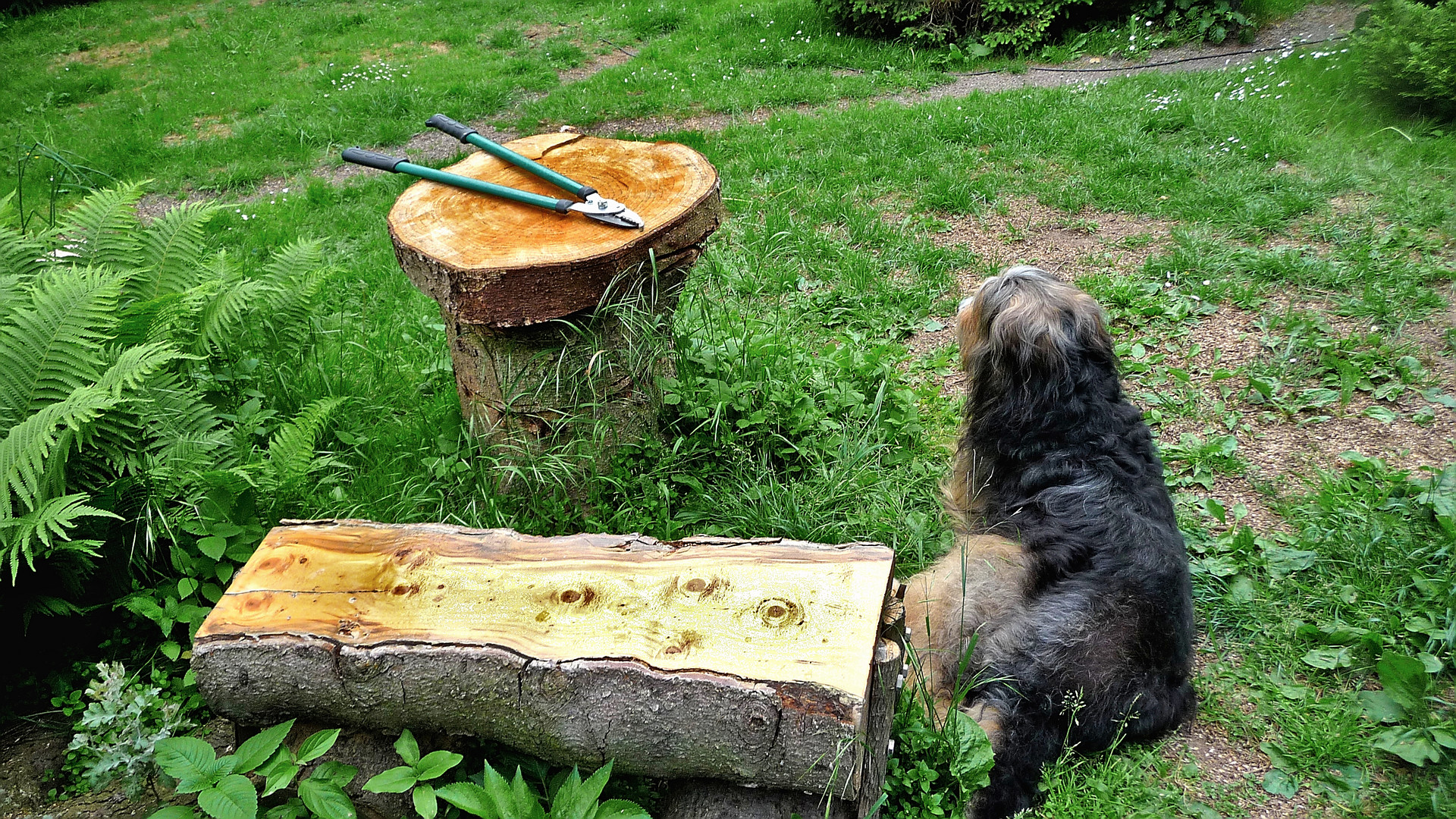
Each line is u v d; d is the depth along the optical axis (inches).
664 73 405.7
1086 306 134.9
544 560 104.5
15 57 497.0
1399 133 271.9
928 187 277.7
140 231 175.8
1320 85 305.7
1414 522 147.1
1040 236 251.4
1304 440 171.2
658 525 144.9
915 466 163.3
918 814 102.9
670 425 156.3
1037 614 113.7
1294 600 137.9
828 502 150.1
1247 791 112.3
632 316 134.5
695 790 98.4
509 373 137.6
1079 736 110.8
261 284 170.6
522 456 144.1
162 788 111.4
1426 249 216.8
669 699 89.5
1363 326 197.0
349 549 107.5
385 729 100.2
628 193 144.1
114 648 129.3
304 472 140.3
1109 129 299.1
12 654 127.7
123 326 145.5
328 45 487.2
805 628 93.0
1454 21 273.3
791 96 369.1
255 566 105.3
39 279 152.3
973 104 335.0
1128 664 110.8
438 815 99.4
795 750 88.3
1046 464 127.3
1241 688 126.0
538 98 398.3
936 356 204.4
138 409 135.5
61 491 123.2
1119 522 118.5
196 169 345.7
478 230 134.9
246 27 525.3
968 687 110.5
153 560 132.3
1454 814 105.2
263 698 98.7
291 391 173.8
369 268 257.6
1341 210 240.7
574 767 96.3
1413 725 116.7
